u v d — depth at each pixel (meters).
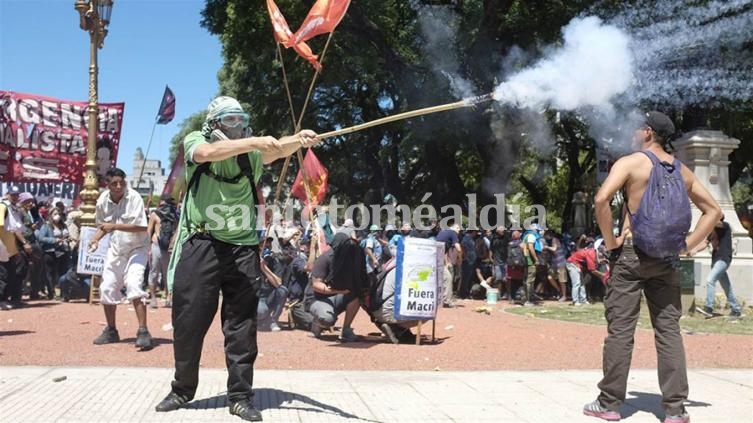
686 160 15.91
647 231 4.61
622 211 5.08
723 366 7.12
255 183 4.88
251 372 4.73
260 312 9.86
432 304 8.80
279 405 5.00
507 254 16.42
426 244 8.79
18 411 4.60
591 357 7.70
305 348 8.30
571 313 13.34
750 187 38.84
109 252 7.99
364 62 23.02
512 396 5.47
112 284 7.98
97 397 5.09
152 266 12.34
